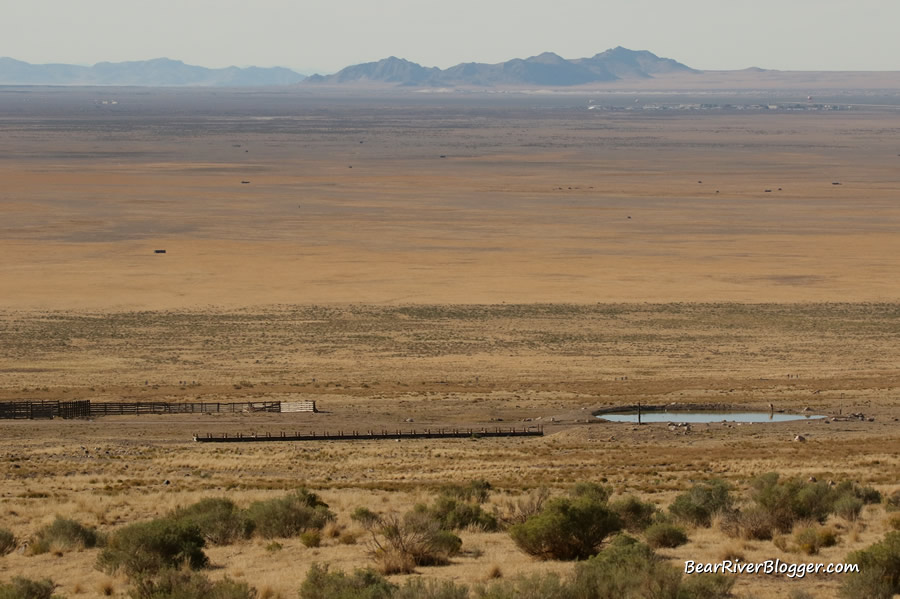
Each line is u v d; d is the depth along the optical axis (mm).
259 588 53281
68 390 165125
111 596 53656
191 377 178000
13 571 60156
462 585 51844
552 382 174375
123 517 79500
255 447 125812
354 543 66750
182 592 49344
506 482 100688
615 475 106000
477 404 155125
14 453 119812
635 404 154125
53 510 82438
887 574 49469
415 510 76125
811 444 127312
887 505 76688
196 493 92312
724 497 73625
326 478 104750
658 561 54031
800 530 65375
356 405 154250
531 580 46938
